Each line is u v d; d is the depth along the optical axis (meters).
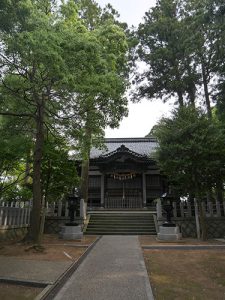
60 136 14.70
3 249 10.20
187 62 18.77
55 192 15.24
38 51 8.06
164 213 17.08
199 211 14.58
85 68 9.52
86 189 20.73
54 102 12.62
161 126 15.15
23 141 12.26
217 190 15.00
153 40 20.31
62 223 17.23
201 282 6.67
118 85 11.03
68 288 5.93
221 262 8.59
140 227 16.88
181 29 18.70
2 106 11.99
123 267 7.78
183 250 10.80
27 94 11.86
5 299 5.32
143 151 30.20
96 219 18.14
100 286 6.07
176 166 13.99
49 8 10.98
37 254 9.59
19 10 7.96
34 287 6.14
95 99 12.04
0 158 13.32
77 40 9.00
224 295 5.82
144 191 26.70
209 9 13.30
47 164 14.40
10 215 13.16
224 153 13.72
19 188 17.92
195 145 13.52
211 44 16.30
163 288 6.12
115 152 26.14
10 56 9.46
